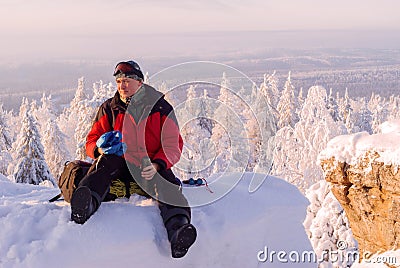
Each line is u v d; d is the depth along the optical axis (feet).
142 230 10.85
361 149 13.47
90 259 10.34
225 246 11.84
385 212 12.98
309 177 94.22
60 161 119.34
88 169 11.82
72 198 10.32
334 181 14.52
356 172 13.61
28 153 85.46
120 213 11.18
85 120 100.48
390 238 12.96
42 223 10.76
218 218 12.08
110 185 11.73
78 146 100.17
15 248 10.12
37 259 10.05
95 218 10.89
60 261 10.16
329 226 40.14
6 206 11.32
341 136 14.62
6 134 118.42
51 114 191.01
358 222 14.21
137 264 10.72
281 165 95.91
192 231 10.39
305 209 13.51
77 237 10.43
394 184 12.48
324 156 14.76
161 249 10.94
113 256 10.51
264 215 12.57
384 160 12.73
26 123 85.92
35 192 14.71
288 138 97.55
